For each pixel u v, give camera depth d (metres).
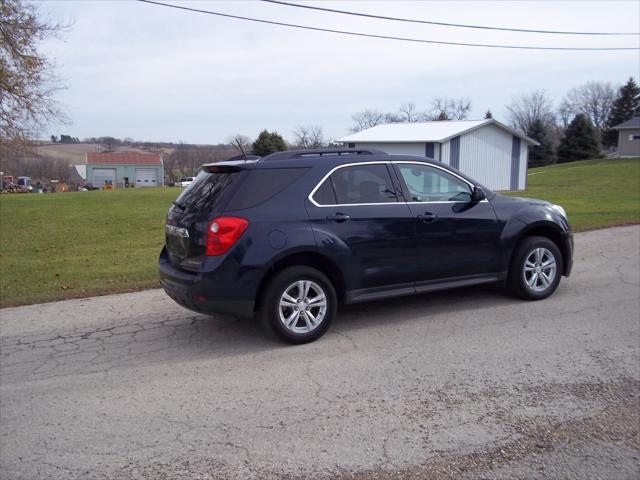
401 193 5.85
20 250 11.82
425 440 3.55
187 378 4.66
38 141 20.88
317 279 5.36
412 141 30.02
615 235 11.65
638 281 7.56
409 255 5.80
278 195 5.27
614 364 4.68
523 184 31.84
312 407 4.05
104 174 77.75
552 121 95.38
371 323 5.96
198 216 5.21
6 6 17.62
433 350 5.11
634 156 54.66
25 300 7.34
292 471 3.25
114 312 6.73
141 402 4.22
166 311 6.73
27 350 5.45
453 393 4.21
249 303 5.11
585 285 7.38
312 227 5.29
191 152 81.00
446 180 6.20
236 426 3.81
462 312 6.27
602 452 3.38
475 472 3.20
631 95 72.75
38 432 3.81
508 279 6.56
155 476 3.25
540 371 4.57
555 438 3.54
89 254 11.09
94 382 4.63
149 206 21.53
